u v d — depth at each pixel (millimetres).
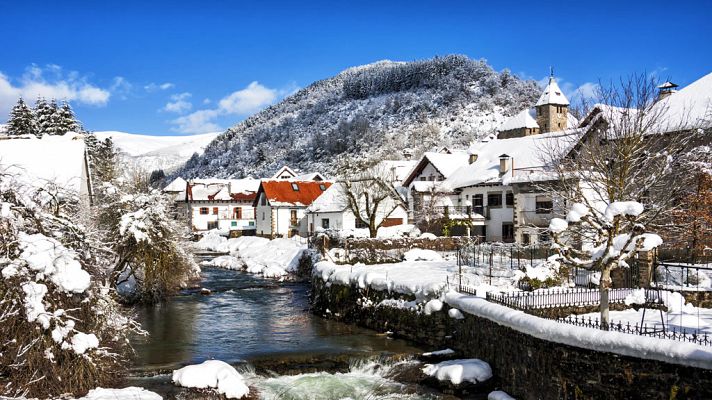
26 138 38125
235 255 65625
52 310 16422
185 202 93250
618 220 17922
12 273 15586
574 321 17250
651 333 15344
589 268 17578
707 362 13055
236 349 23594
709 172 27828
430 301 24188
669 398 13758
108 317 19188
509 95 194750
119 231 31250
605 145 29188
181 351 23203
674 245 29594
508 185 48531
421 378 20031
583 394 15500
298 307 34312
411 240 43406
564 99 72688
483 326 20547
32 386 15539
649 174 29344
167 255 34219
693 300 21922
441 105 196000
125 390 17047
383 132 179250
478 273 28984
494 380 19406
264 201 77562
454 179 55688
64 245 18328
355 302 29578
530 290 23875
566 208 31219
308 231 66812
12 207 17203
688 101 38500
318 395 18828
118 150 99750
